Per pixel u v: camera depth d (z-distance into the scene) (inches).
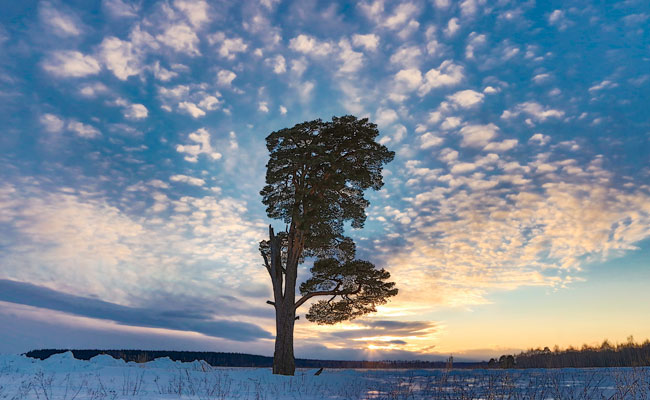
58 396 448.5
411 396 581.3
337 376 853.2
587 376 698.8
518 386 605.0
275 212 1047.6
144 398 478.3
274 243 1035.9
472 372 845.2
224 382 724.7
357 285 1029.2
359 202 1082.1
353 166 1059.3
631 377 586.6
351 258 1077.1
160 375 739.4
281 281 1023.6
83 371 722.8
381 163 1067.9
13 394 458.6
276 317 992.2
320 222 987.3
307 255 1083.9
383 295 1016.9
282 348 954.1
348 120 1027.3
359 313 1045.8
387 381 758.5
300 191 1005.8
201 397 527.8
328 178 1024.9
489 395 539.8
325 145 1051.3
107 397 465.1
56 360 768.3
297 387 713.6
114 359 900.6
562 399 497.0
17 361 740.7
